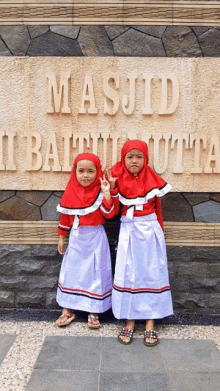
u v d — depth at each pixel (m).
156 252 2.56
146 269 2.54
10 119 2.87
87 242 2.67
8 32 2.84
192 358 2.31
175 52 2.83
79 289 2.70
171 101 2.83
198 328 2.77
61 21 2.81
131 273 2.54
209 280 2.99
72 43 2.83
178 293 3.00
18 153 2.90
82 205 2.62
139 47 2.82
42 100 2.85
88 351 2.38
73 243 2.69
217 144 2.85
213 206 2.95
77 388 1.99
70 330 2.69
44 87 2.84
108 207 2.55
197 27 2.81
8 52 2.85
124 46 2.82
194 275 2.99
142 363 2.25
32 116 2.86
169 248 2.98
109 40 2.82
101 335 2.62
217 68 2.81
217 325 2.82
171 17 2.80
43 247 2.99
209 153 2.86
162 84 2.80
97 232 2.69
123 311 2.55
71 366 2.20
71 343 2.48
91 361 2.26
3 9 2.82
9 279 3.02
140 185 2.56
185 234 2.96
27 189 2.93
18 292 3.02
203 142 2.86
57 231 2.82
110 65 2.81
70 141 2.88
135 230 2.55
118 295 2.56
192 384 2.04
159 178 2.64
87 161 2.55
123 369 2.18
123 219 2.63
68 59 2.81
